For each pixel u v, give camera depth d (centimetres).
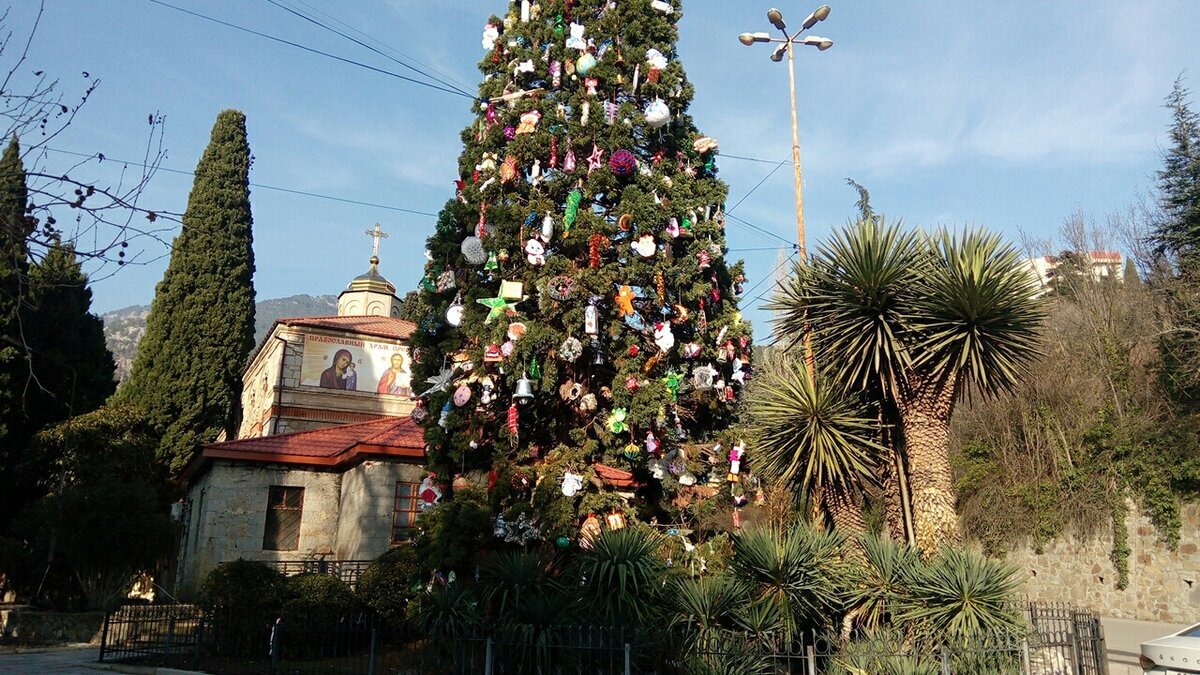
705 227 1318
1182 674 880
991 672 813
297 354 2856
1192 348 1812
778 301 1194
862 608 950
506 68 1409
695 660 824
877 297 1073
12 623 1527
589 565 971
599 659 842
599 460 1234
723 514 1623
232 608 1204
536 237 1231
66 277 645
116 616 1423
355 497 1820
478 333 1217
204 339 3044
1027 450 2169
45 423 2320
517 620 912
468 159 1368
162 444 2886
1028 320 1068
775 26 1496
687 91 1385
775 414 1145
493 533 1078
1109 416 2009
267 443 1950
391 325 3177
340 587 1258
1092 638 923
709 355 1314
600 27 1359
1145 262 2223
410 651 1048
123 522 1666
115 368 2945
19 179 586
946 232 1110
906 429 1069
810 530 1037
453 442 1205
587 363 1230
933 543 1001
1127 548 1894
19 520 1783
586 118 1276
